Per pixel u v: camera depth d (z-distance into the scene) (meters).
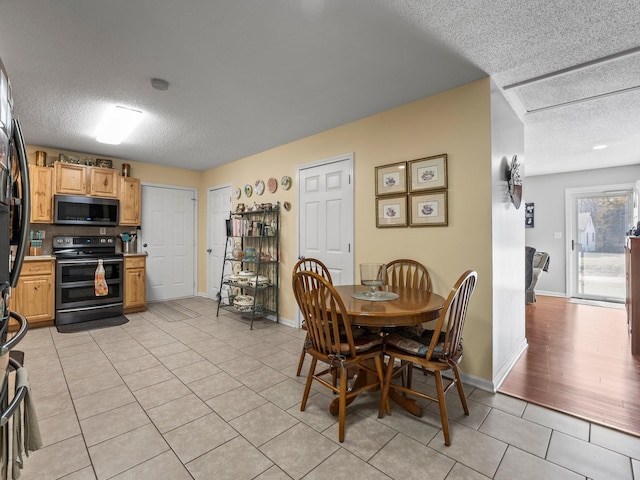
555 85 2.49
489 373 2.32
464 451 1.64
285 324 3.96
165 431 1.79
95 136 3.71
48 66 2.21
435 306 1.94
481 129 2.37
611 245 5.33
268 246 4.27
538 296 5.80
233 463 1.55
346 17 1.72
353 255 3.21
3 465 0.96
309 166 3.69
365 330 2.13
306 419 1.93
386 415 1.98
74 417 1.92
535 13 1.69
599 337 3.48
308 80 2.42
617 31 1.83
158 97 2.70
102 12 1.68
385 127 2.96
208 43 1.96
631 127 3.42
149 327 3.81
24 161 1.21
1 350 0.93
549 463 1.55
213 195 5.54
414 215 2.72
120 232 4.87
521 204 3.10
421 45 1.97
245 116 3.11
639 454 1.62
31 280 3.69
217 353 2.97
